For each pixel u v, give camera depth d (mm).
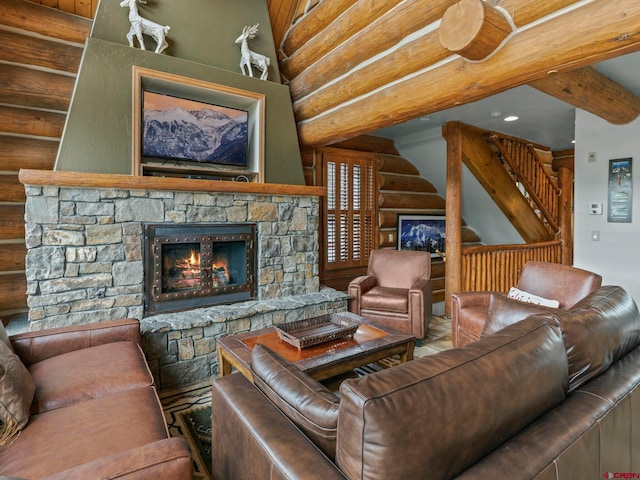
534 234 5625
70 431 1374
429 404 868
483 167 4926
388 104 2834
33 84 3008
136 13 2932
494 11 1886
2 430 1342
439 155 5562
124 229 2855
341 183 5078
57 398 1597
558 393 1200
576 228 4285
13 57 2949
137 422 1446
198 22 3324
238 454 1264
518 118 4410
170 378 2834
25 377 1534
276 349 2318
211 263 3297
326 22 3363
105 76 2785
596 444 1129
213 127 3404
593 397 1247
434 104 2564
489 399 958
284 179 3779
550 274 2857
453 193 4516
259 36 3727
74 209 2666
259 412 1243
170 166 3176
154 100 3059
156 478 980
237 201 3434
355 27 2963
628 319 1644
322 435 1062
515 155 5418
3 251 2945
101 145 2766
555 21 1807
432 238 6152
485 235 6648
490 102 3854
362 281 3963
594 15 1659
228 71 3383
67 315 2652
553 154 6539
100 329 2236
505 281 4930
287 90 3816
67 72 3172
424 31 2496
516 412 1022
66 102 3150
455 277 4508
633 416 1343
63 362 1935
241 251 3512
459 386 932
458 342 3074
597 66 2936
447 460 865
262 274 3613
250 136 3715
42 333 2109
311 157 4582
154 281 2998
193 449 2023
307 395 1174
